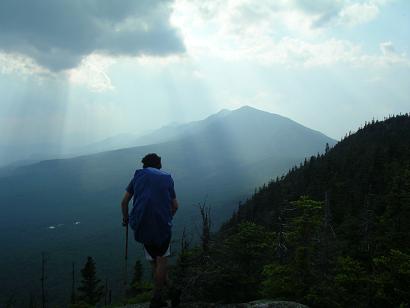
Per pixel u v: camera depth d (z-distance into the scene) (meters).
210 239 16.86
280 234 26.50
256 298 16.73
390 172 79.19
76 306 55.53
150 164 5.88
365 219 45.66
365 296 22.23
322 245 23.19
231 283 13.61
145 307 6.66
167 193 5.46
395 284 22.16
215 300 12.81
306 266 19.75
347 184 81.94
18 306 115.81
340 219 61.22
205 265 13.99
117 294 70.31
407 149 96.69
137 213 5.32
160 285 5.48
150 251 5.51
